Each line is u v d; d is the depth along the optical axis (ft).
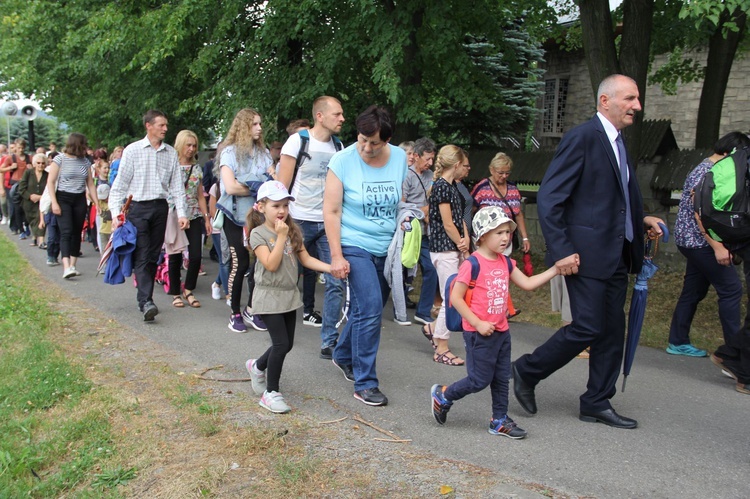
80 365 16.79
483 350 12.84
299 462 11.59
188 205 23.79
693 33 35.19
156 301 24.93
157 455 12.09
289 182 18.48
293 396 15.21
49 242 32.53
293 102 34.99
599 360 13.78
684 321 19.03
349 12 33.55
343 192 14.76
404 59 33.40
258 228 14.17
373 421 13.82
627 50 28.12
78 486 11.39
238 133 20.51
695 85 58.39
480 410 14.56
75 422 13.37
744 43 41.52
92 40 46.73
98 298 25.26
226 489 10.85
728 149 17.78
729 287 17.63
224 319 22.36
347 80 38.19
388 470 11.44
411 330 21.90
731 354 17.38
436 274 22.27
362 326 14.70
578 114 65.67
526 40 47.98
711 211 15.80
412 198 22.35
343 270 14.56
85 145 28.99
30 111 64.13
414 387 16.10
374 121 14.15
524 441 12.87
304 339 20.21
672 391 16.05
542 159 34.45
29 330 19.67
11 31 57.62
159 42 39.88
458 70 35.45
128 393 15.07
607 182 13.29
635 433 13.35
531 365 14.11
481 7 35.47
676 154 29.68
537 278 13.30
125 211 21.24
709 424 13.92
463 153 19.33
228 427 13.15
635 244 13.61
